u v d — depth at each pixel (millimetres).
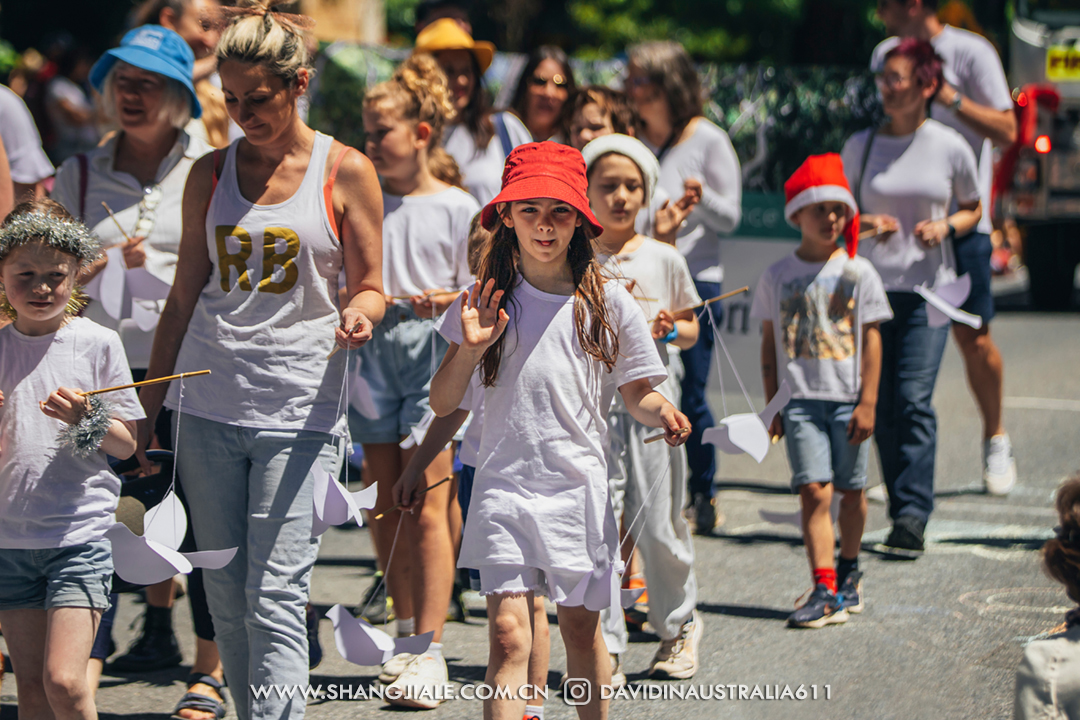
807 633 8539
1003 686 7500
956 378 18828
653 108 11070
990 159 12242
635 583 8703
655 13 33094
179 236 8242
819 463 8906
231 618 6496
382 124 8289
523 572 5852
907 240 10797
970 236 12016
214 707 7258
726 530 11438
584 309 5973
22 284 5992
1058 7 24000
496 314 5812
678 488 7754
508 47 33344
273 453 6258
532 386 5914
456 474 8914
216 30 6434
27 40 30578
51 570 6000
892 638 8398
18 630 6145
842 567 9180
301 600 6258
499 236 6098
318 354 6355
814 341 9133
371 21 30859
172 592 8227
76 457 6070
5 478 6039
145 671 8086
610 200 7812
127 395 6203
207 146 8531
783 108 13352
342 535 11727
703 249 11336
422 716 7289
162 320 6594
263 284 6281
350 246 6422
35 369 6105
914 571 9930
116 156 8367
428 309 8109
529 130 11797
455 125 10711
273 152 6375
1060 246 24797
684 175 11102
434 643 7664
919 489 10477
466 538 5977
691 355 11258
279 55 6129
